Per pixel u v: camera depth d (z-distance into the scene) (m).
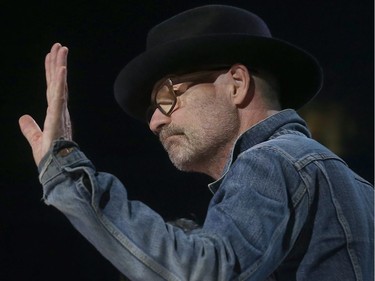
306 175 5.00
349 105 13.23
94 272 12.69
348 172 5.30
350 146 13.13
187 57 5.57
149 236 4.43
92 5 13.06
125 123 13.12
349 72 13.27
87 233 4.55
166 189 13.04
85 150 13.04
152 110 5.96
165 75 5.70
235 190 4.73
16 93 13.03
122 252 4.44
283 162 4.97
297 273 5.06
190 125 5.53
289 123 5.59
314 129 13.23
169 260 4.38
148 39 6.14
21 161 13.02
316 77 6.07
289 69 5.87
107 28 13.09
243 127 5.55
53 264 12.76
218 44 5.52
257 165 4.88
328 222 5.04
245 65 5.65
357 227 5.11
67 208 4.54
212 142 5.52
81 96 13.05
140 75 5.87
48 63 4.84
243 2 13.33
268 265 4.66
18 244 12.81
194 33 5.90
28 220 12.90
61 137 4.72
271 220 4.64
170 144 5.62
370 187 5.58
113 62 13.09
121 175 13.07
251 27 6.00
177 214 12.93
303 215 4.93
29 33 12.99
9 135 13.00
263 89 5.68
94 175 4.54
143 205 4.62
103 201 4.49
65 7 13.04
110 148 13.09
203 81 5.58
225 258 4.41
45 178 4.61
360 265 5.06
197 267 4.35
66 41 13.04
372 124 13.12
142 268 4.40
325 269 5.02
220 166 5.62
